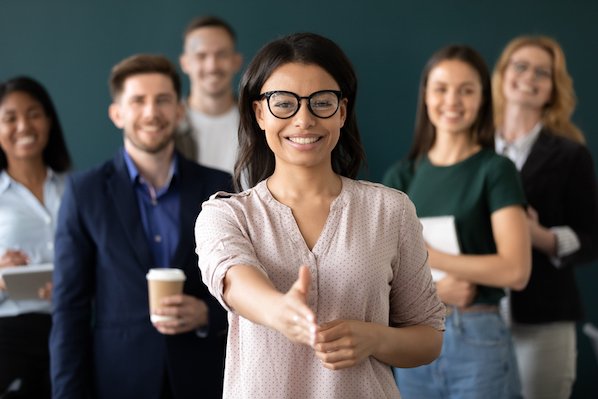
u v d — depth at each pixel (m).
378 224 1.84
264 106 1.81
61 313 2.98
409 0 4.89
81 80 4.95
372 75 4.92
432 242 3.06
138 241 2.98
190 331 2.99
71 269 2.99
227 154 4.55
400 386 3.20
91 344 3.03
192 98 4.62
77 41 4.94
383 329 1.75
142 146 3.06
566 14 4.88
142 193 3.08
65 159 3.88
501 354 3.04
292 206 1.84
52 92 4.95
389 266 1.84
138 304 2.96
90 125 4.95
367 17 4.90
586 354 4.88
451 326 3.06
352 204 1.85
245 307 1.63
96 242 2.98
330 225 1.82
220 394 3.02
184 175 3.12
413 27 4.90
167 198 3.09
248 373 1.80
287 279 1.79
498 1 4.88
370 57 4.91
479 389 3.01
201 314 2.97
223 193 1.90
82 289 3.01
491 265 2.97
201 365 3.00
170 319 2.90
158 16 4.94
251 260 1.72
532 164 3.65
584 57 4.88
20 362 3.55
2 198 3.71
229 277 1.69
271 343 1.79
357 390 1.79
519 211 3.03
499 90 3.90
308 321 1.48
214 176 3.15
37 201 3.73
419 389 3.13
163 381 2.95
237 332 1.85
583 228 3.62
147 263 2.97
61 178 3.85
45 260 3.69
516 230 3.00
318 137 1.79
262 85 1.82
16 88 3.73
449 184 3.11
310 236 1.82
